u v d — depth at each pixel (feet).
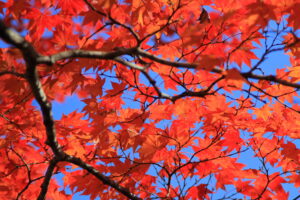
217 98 13.94
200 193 15.61
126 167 15.31
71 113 14.15
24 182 15.64
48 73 13.20
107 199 16.03
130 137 15.02
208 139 14.98
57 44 12.76
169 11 13.58
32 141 15.25
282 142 15.47
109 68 14.39
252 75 10.94
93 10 11.50
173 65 11.52
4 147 14.78
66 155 13.87
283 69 13.58
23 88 13.37
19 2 12.46
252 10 10.58
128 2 12.52
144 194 16.26
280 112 14.89
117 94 14.38
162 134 14.56
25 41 9.14
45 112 11.54
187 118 14.64
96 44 12.70
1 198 15.48
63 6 12.80
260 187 15.17
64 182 16.03
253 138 15.61
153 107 14.61
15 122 14.67
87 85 14.38
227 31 12.44
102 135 15.15
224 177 15.29
